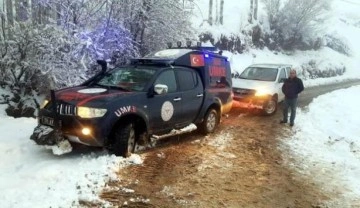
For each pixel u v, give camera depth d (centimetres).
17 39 1188
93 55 1282
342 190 688
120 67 891
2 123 994
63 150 706
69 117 698
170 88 862
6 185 592
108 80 859
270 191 662
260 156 868
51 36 1195
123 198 583
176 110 869
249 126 1185
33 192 565
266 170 772
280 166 804
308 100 1806
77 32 1246
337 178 748
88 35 1262
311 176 753
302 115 1401
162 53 987
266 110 1367
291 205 611
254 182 701
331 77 3400
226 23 2834
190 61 963
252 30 2991
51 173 633
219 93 1048
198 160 802
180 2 1659
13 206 519
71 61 1222
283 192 662
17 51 1203
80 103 701
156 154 818
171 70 880
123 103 736
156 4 1551
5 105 1159
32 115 1167
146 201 579
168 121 850
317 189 687
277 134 1093
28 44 1185
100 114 697
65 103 707
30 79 1228
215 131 1081
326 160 860
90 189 600
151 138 821
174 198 600
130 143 767
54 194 564
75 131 696
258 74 1498
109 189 611
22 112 1167
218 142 961
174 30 1616
